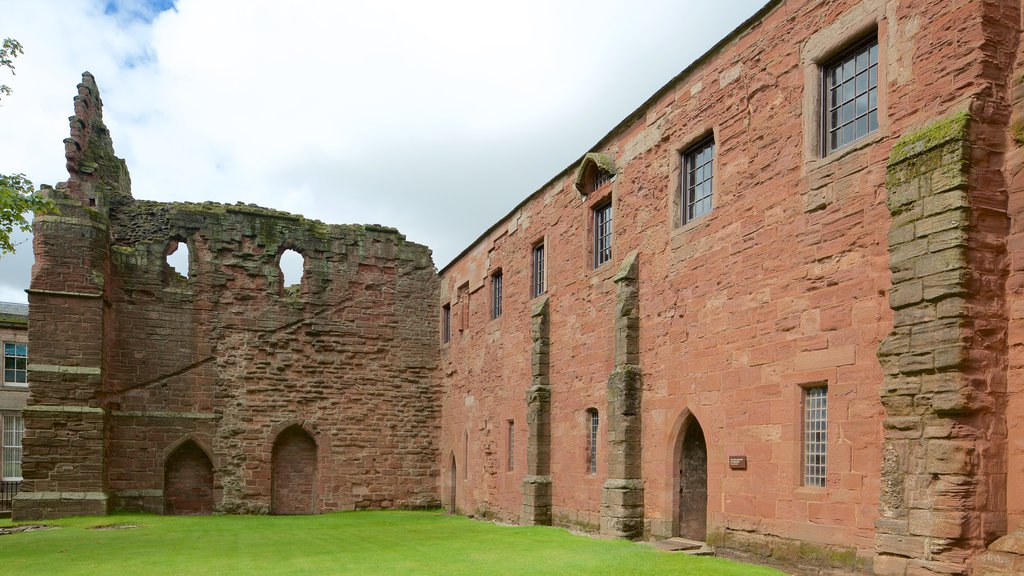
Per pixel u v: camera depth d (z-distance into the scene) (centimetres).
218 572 1166
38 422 2283
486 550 1413
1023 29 946
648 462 1580
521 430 2230
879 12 1075
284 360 2784
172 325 2647
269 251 2817
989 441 885
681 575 1068
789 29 1258
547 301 2123
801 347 1170
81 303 2380
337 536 1775
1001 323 905
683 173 1559
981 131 925
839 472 1075
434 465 2967
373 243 2992
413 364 2991
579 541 1534
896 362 964
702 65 1486
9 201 1659
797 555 1142
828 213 1140
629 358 1633
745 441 1281
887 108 1049
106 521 2181
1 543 1628
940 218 923
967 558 863
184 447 2633
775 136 1269
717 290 1388
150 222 2694
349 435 2842
